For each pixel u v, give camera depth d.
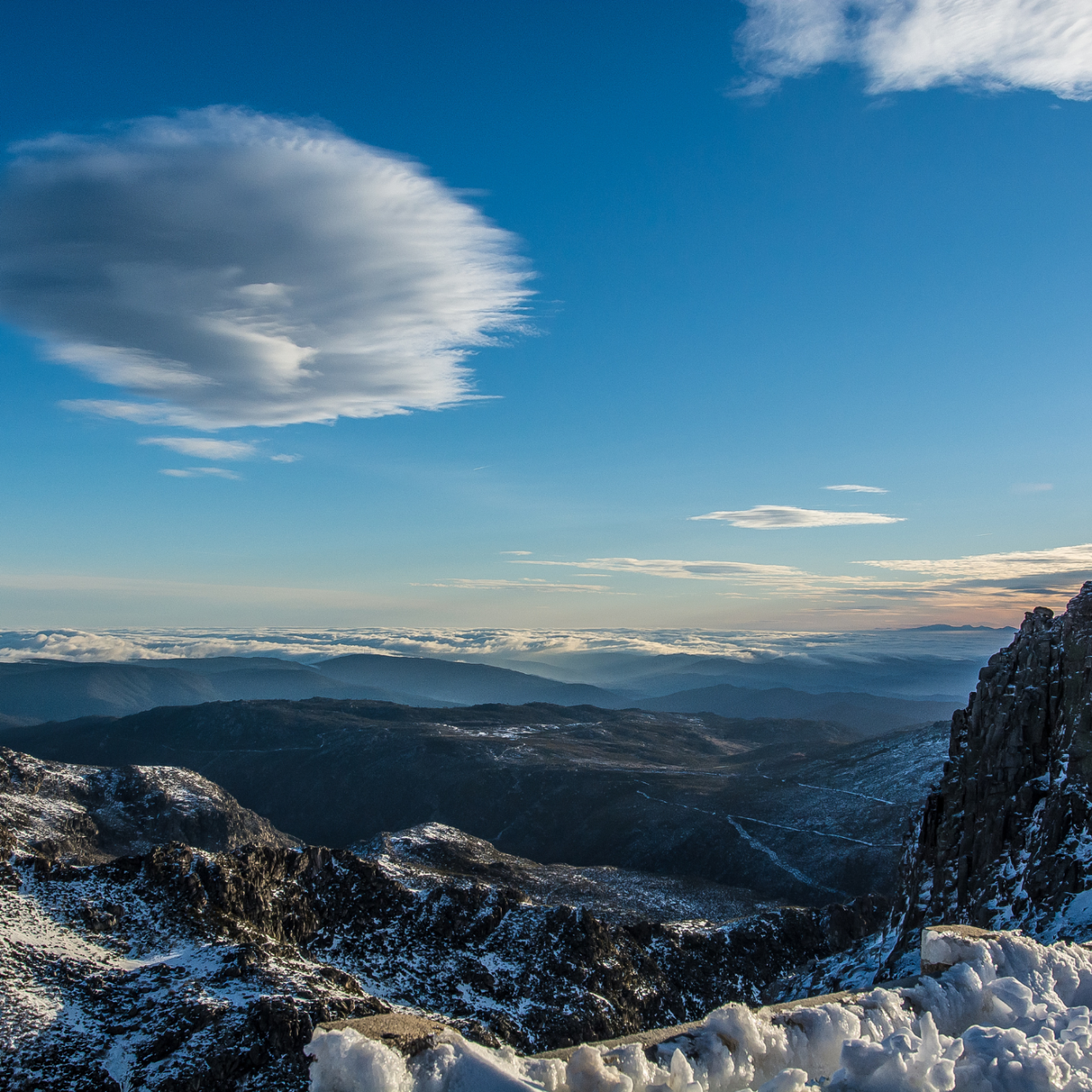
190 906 80.94
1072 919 29.45
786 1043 7.16
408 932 92.44
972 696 46.09
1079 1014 8.41
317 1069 5.71
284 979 67.12
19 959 66.88
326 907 92.19
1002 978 8.75
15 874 79.81
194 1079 53.72
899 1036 6.83
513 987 85.50
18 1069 54.47
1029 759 39.50
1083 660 38.44
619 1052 6.48
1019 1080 6.54
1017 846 36.94
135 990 65.88
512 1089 5.71
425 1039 6.25
